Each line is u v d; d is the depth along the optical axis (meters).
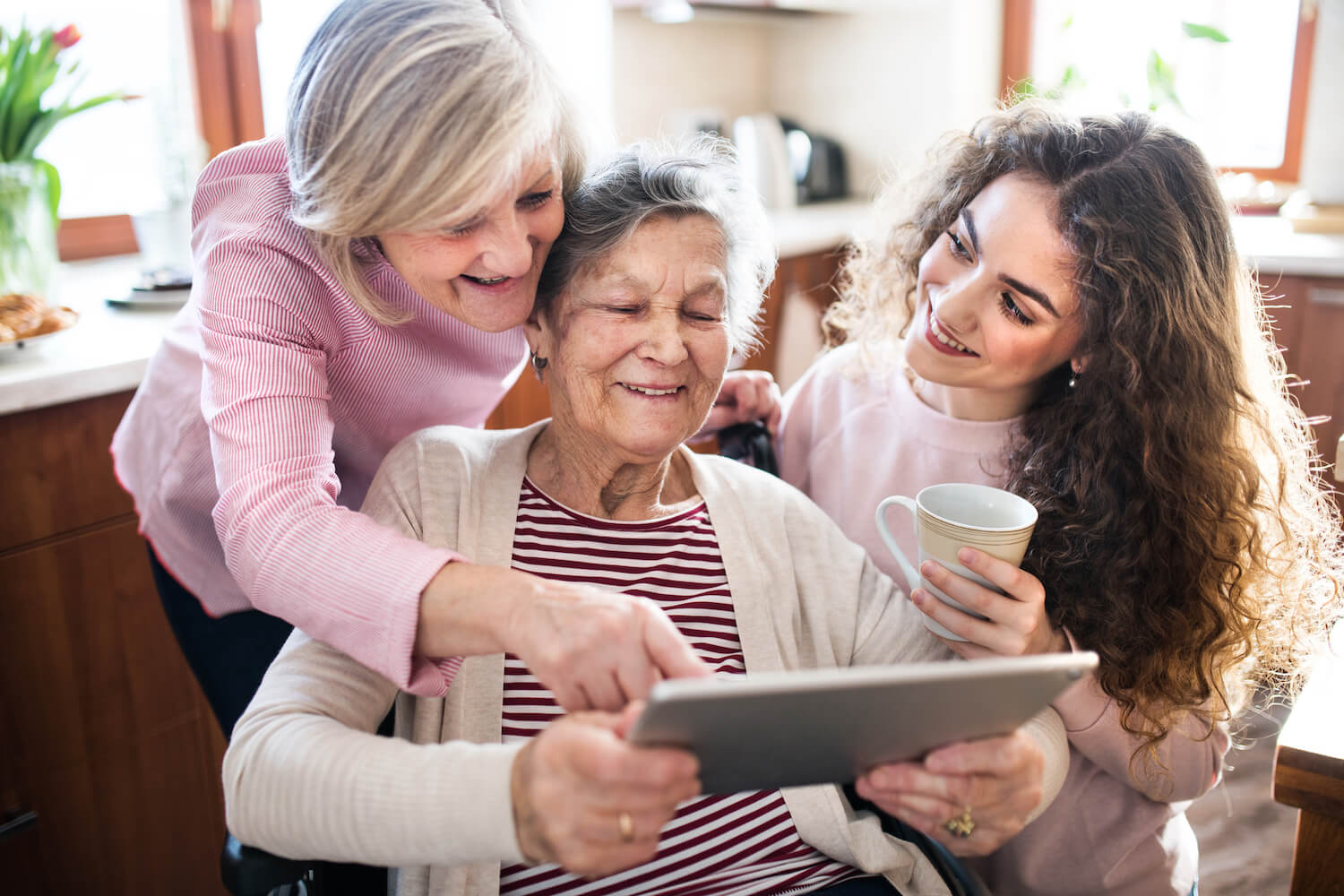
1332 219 2.78
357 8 0.86
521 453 1.15
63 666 1.66
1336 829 0.87
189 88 2.34
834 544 1.21
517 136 0.85
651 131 3.29
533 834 0.75
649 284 1.02
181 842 1.88
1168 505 1.08
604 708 0.80
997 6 3.29
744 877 1.04
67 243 2.28
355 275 1.02
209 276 1.01
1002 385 1.14
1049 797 1.01
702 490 1.18
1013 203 1.08
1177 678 1.08
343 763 0.82
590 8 2.66
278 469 0.94
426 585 0.85
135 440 1.33
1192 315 1.06
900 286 1.33
